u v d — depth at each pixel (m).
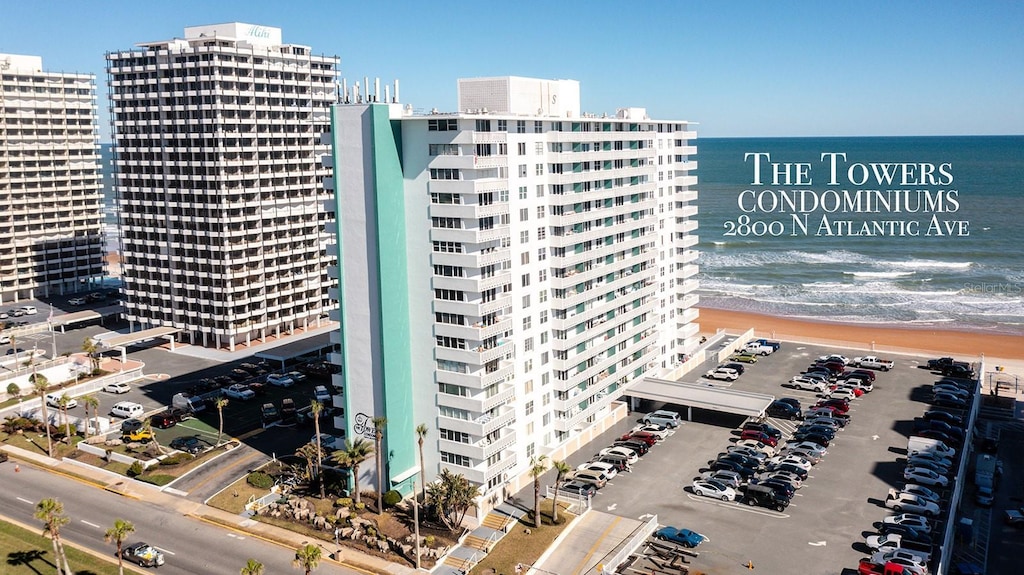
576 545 87.00
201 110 160.12
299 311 177.88
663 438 117.25
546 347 107.56
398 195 92.62
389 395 93.50
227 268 161.62
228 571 82.69
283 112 170.50
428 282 94.06
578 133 108.81
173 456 108.94
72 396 134.88
